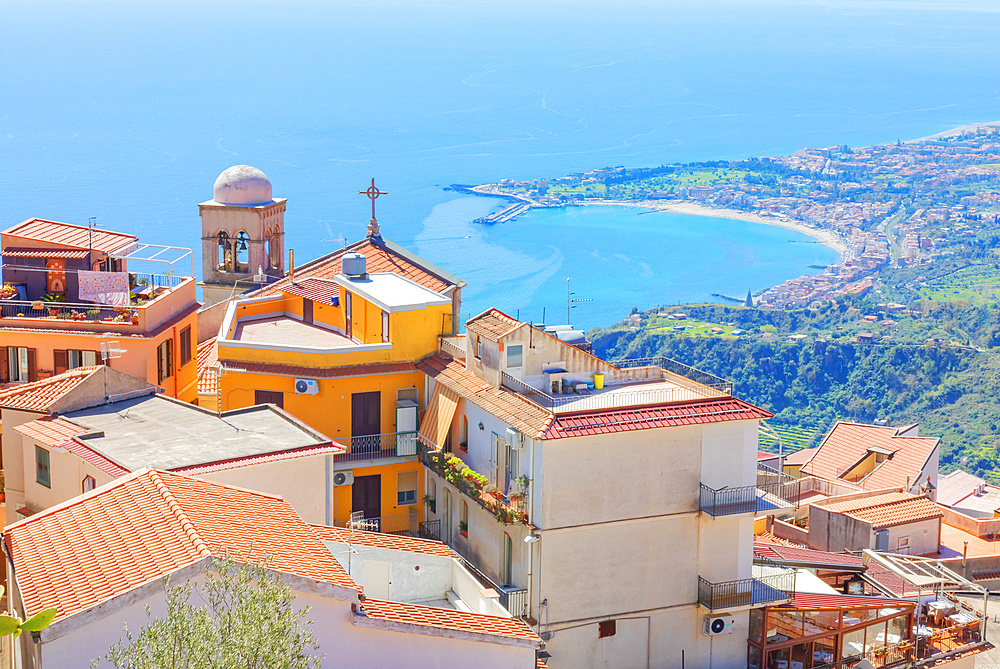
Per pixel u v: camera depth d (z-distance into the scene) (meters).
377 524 48.31
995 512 69.12
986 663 48.22
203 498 26.61
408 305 49.62
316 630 23.09
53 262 53.31
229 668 18.52
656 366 48.66
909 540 58.56
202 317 65.38
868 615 46.94
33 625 11.73
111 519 25.28
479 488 44.12
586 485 41.53
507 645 25.44
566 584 41.81
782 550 51.31
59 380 41.75
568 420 41.12
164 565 22.28
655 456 42.50
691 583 43.91
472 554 46.19
